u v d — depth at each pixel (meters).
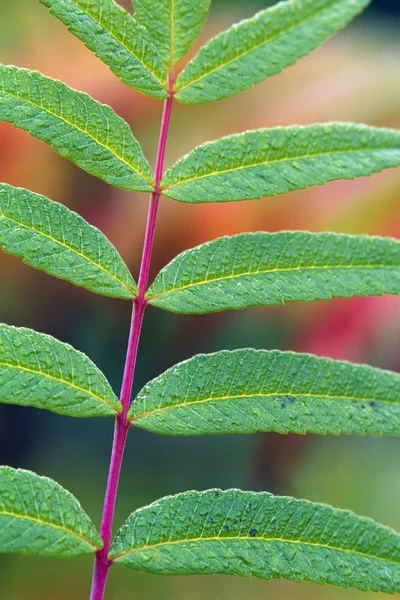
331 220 0.80
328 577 0.50
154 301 0.51
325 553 0.50
